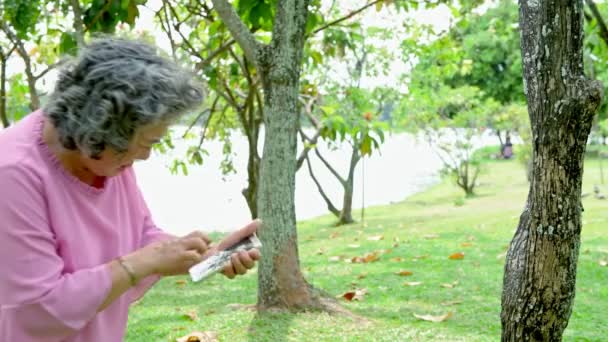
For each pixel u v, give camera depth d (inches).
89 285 66.5
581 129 94.6
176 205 559.8
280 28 163.2
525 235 102.0
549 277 99.2
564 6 92.7
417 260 256.5
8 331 67.4
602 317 169.8
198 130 401.7
